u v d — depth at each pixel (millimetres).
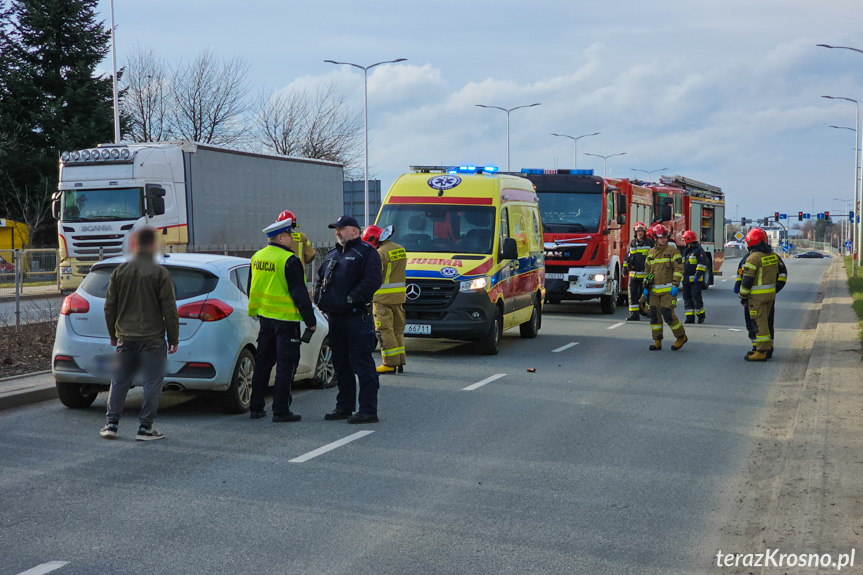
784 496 6148
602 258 21828
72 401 9617
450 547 5375
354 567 5027
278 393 9078
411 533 5629
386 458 7594
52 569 4957
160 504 6215
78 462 7387
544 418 9367
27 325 16484
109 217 22797
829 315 20359
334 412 9297
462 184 14953
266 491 6555
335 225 9109
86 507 6137
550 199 21984
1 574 4871
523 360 13852
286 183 30344
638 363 13586
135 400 10422
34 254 17875
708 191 34031
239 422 9117
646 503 6336
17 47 46312
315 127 55781
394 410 9773
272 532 5625
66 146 44562
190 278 9305
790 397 10727
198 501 6293
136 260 8188
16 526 5711
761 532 5711
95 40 47031
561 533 5660
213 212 25641
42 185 44562
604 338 17047
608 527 5789
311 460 7500
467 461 7516
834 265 64375
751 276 13727
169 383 9062
